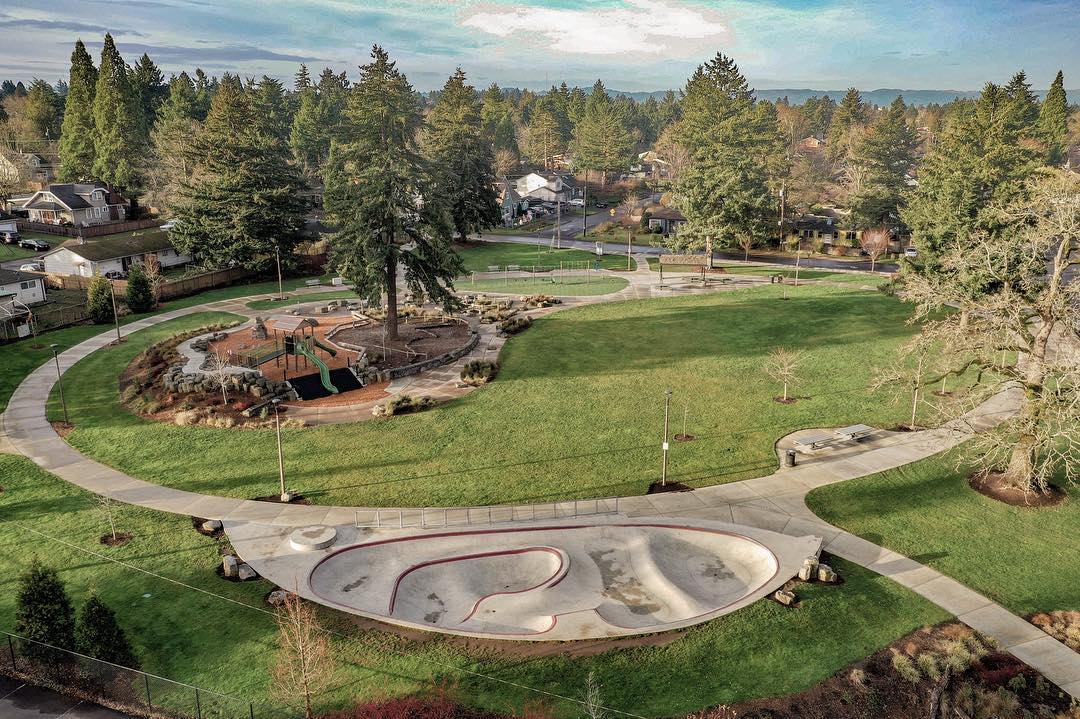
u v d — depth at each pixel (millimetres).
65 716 20688
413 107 58500
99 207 114062
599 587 27891
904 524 32562
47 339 60312
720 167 91312
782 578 27875
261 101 123312
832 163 181375
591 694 21594
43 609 21984
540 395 48062
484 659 23422
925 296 37000
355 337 60406
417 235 56000
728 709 21516
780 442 41125
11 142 153750
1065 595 27500
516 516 32812
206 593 26625
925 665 23188
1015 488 35344
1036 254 34156
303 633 21328
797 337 61938
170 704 21172
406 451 39438
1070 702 22203
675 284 84500
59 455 38656
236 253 81750
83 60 130375
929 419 43781
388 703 21266
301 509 33125
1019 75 113625
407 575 28156
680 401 47188
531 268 95438
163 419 43281
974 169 64250
